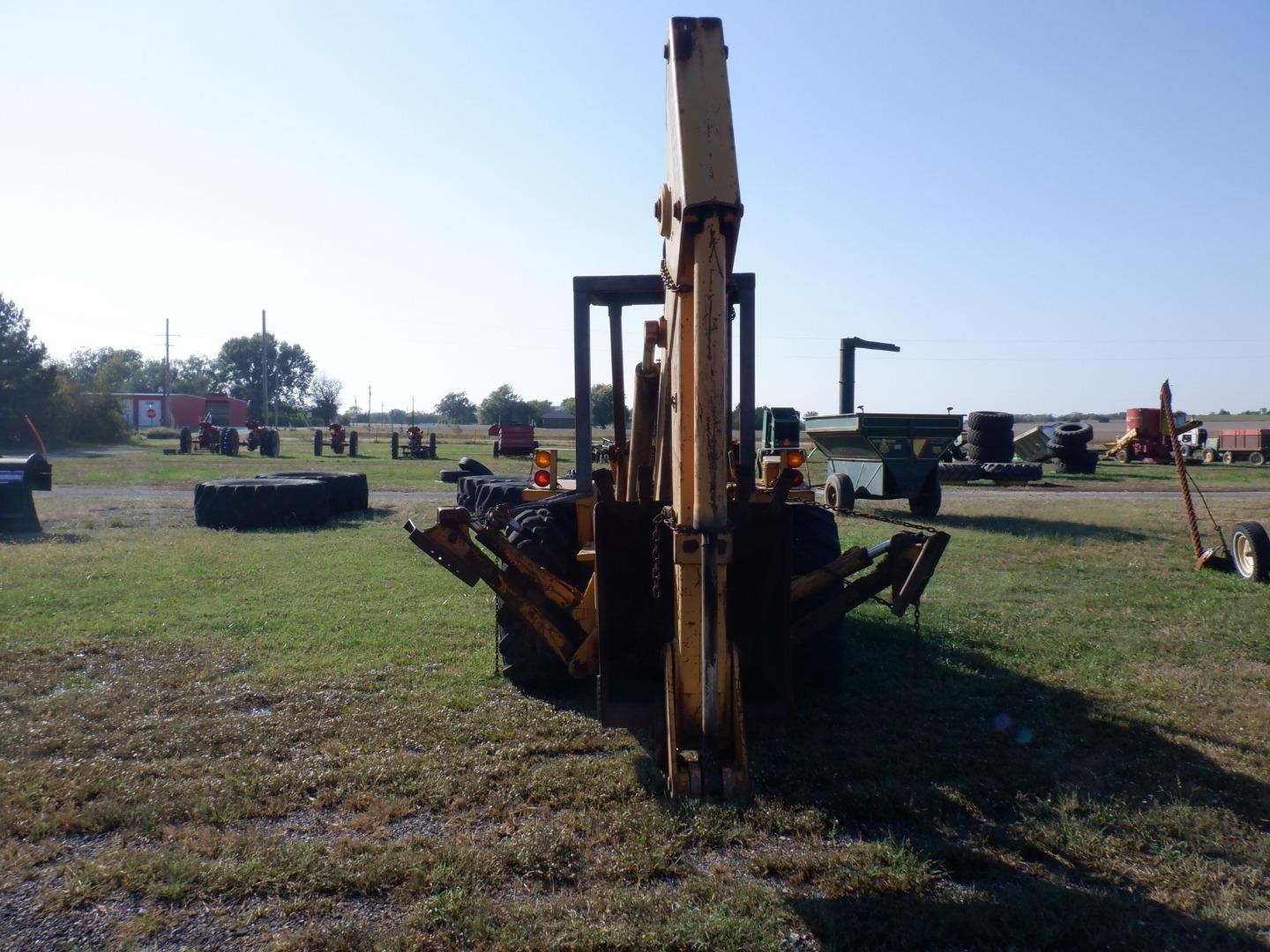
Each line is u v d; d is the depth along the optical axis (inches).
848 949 127.6
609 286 239.5
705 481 147.5
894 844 155.6
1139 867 150.3
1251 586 388.5
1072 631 303.9
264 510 567.8
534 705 225.9
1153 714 222.5
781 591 180.2
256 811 168.6
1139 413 1551.4
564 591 203.2
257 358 4766.2
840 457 732.0
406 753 195.6
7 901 139.2
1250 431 1557.6
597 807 170.1
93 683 241.4
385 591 362.0
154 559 435.5
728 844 157.6
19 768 185.9
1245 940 130.0
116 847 155.2
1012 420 1175.6
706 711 147.5
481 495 581.3
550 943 128.0
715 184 149.0
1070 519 653.3
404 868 146.9
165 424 2903.5
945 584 389.7
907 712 223.3
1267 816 167.9
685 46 156.1
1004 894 141.9
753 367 227.9
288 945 127.6
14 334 1831.9
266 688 238.2
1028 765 190.4
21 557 435.5
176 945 128.2
